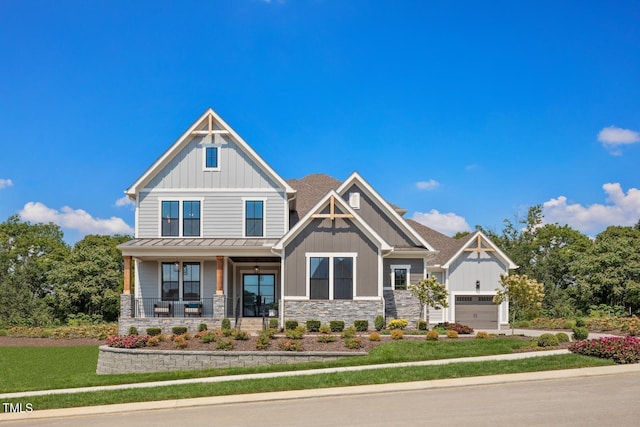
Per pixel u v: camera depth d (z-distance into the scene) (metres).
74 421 11.90
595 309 43.03
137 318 26.69
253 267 30.58
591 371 14.87
